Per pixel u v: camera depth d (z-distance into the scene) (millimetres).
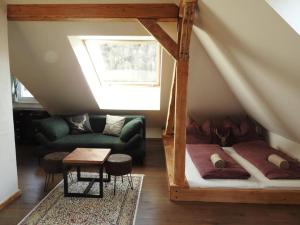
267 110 3451
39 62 3951
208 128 4625
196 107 4766
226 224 2494
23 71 4152
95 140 4316
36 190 3191
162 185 3365
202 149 3967
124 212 2684
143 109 5055
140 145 4191
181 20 2820
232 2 1813
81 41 3873
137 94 5164
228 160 3406
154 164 4199
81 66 4039
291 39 1638
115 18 2994
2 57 2703
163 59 3727
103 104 5148
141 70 4941
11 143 2877
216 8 2158
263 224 2506
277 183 2941
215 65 3746
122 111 5195
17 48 3693
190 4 2490
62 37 3502
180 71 2816
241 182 2980
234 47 2549
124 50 4746
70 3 2992
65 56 3828
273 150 3900
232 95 4367
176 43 2914
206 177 3057
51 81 4395
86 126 4770
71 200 2932
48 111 5348
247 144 4246
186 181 3012
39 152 4246
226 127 4605
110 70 4934
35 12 3012
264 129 4723
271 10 1531
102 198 2984
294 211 2738
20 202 2879
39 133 4312
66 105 5137
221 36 2604
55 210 2711
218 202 2902
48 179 3492
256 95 3295
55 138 4266
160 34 2920
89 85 4480
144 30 3375
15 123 5191
